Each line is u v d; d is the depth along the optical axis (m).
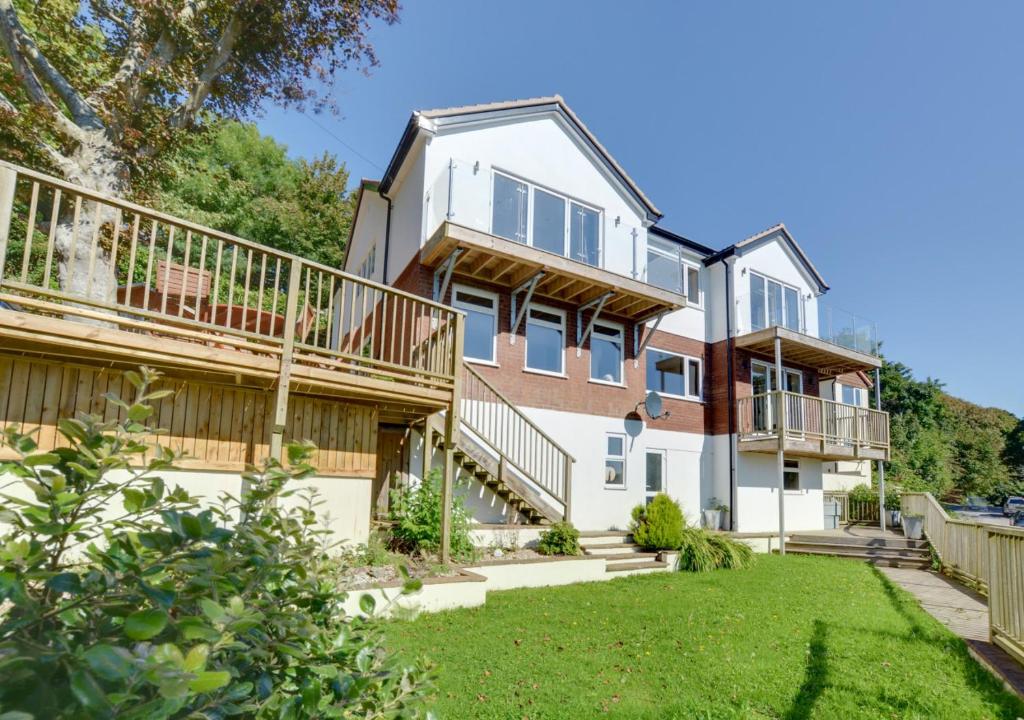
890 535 15.18
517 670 4.83
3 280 4.75
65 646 1.06
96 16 11.09
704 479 15.81
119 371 6.09
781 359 16.81
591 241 13.53
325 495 7.44
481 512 10.78
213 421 6.67
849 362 17.86
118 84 10.22
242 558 1.53
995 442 50.69
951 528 11.46
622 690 4.48
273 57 12.94
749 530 15.61
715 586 9.07
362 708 1.70
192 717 1.13
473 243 10.42
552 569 8.97
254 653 1.39
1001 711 4.26
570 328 13.26
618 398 13.85
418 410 8.63
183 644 1.32
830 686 4.66
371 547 7.66
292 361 6.64
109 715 0.99
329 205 29.53
